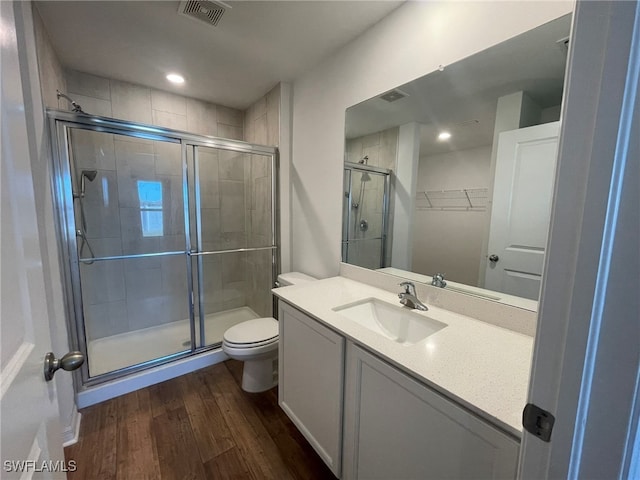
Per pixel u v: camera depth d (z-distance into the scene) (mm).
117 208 2275
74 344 1744
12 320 492
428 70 1343
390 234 1604
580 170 370
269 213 2613
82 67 2076
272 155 2488
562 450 412
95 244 2193
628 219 344
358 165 1782
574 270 381
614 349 361
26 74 1245
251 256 2893
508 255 1123
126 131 1940
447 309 1312
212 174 2562
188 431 1551
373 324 1436
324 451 1248
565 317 396
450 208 1315
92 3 1420
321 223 2135
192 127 2684
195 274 2516
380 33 1558
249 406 1755
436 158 1358
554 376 416
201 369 2172
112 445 1450
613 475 375
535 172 1042
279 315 1562
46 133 1533
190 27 1623
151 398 1821
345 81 1811
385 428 944
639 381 355
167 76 2232
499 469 653
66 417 1456
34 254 607
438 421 774
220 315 2820
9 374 459
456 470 745
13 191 528
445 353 917
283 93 2334
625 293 350
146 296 2500
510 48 1073
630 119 334
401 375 868
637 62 326
